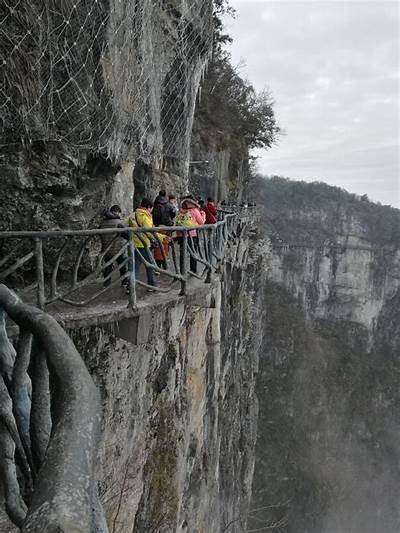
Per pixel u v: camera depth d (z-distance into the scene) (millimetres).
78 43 5574
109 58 6242
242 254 23859
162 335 7793
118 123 6758
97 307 4965
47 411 1972
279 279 96562
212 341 12820
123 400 6488
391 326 104125
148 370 7332
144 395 7336
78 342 5238
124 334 5230
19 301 2260
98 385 5730
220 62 30547
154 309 5180
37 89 5105
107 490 6234
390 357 94625
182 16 9789
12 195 5223
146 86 7926
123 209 9320
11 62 4742
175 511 8914
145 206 6410
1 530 3670
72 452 1337
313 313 103062
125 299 5484
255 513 43312
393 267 106688
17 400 2096
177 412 9320
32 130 5148
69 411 1493
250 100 38469
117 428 6387
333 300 103750
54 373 1683
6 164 5090
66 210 5801
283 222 108000
